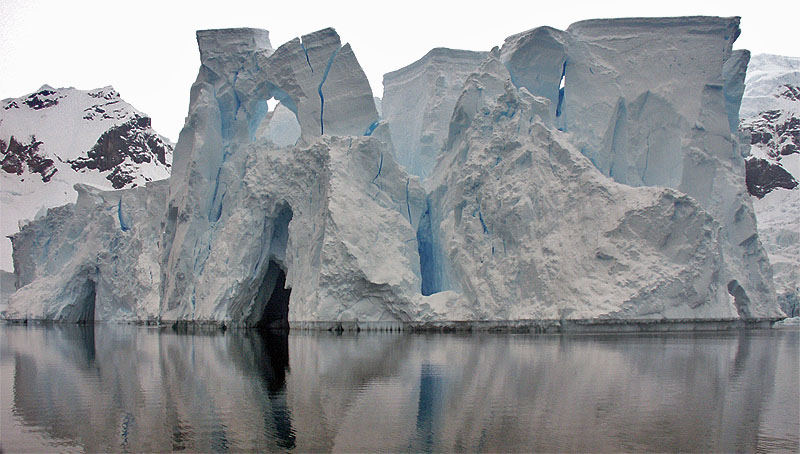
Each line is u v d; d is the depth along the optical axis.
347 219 51.59
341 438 17.02
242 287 55.94
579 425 17.95
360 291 50.75
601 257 47.06
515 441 16.48
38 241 88.31
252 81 60.28
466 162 53.19
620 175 54.06
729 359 30.53
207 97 59.78
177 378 26.84
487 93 55.44
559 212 49.50
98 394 23.52
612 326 46.44
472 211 51.78
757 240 57.56
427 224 57.78
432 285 56.53
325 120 57.34
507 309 48.38
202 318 55.66
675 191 47.34
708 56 56.00
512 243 49.53
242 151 60.38
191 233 58.34
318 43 57.66
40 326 75.75
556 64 56.81
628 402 20.81
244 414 19.86
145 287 73.75
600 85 56.97
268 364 30.62
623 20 57.62
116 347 41.75
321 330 50.53
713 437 16.73
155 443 16.83
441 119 62.94
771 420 18.41
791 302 72.12
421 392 22.70
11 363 33.22
